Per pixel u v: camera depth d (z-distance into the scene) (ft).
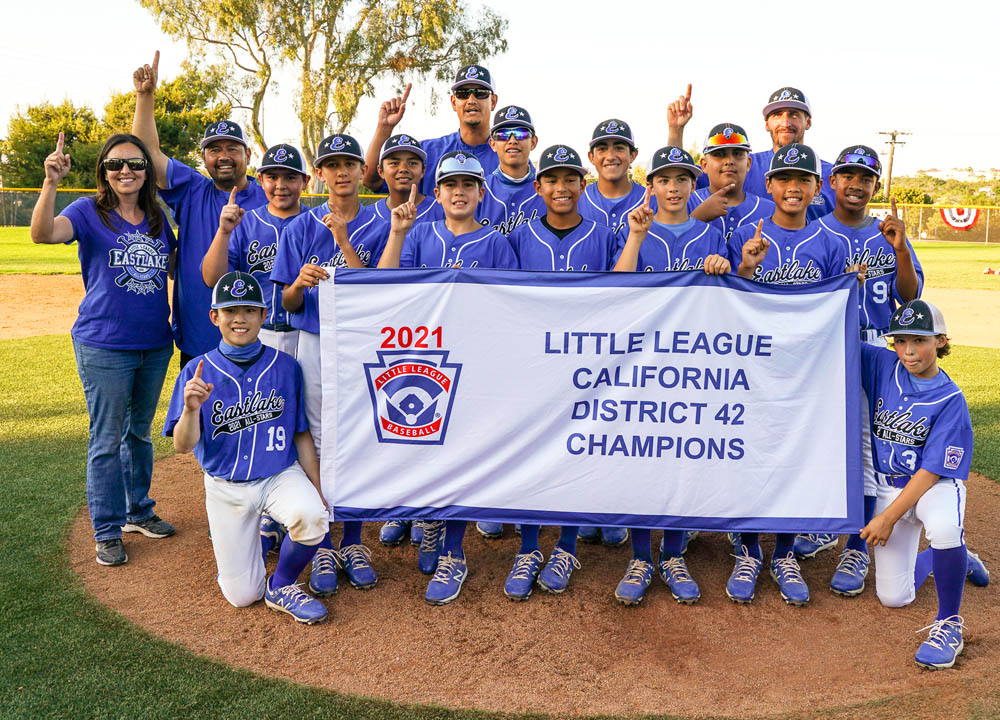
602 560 14.19
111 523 13.61
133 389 14.42
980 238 148.25
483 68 17.87
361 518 12.78
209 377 11.78
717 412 12.34
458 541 13.01
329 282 12.40
